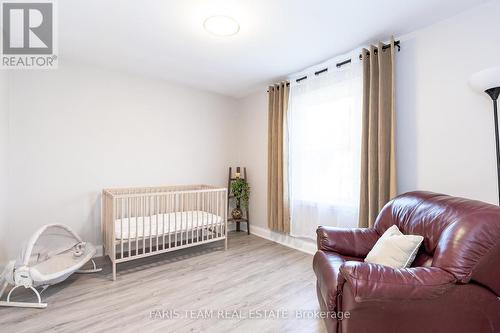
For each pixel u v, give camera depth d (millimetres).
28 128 2631
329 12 1960
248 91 4086
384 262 1477
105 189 3025
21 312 1854
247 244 3572
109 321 1758
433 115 2164
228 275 2531
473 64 1943
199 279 2436
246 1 1818
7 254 2506
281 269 2691
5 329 1660
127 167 3268
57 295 2102
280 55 2734
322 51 2643
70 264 2203
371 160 2418
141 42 2434
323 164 2984
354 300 1143
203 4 1854
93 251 2500
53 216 2773
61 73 2812
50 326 1697
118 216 3107
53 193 2773
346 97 2756
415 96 2273
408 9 1935
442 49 2105
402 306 1126
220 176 4242
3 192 2414
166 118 3613
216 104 4184
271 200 3646
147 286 2281
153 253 2729
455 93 2039
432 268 1170
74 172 2896
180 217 3107
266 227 3916
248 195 4223
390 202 2029
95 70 3025
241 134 4418
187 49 2590
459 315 1118
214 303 2006
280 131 3479
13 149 2555
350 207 2713
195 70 3182
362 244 1923
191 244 3059
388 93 2377
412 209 1735
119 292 2166
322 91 3000
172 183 3678
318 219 3057
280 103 3477
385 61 2391
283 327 1718
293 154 3336
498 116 1840
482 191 1915
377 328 1168
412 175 2301
